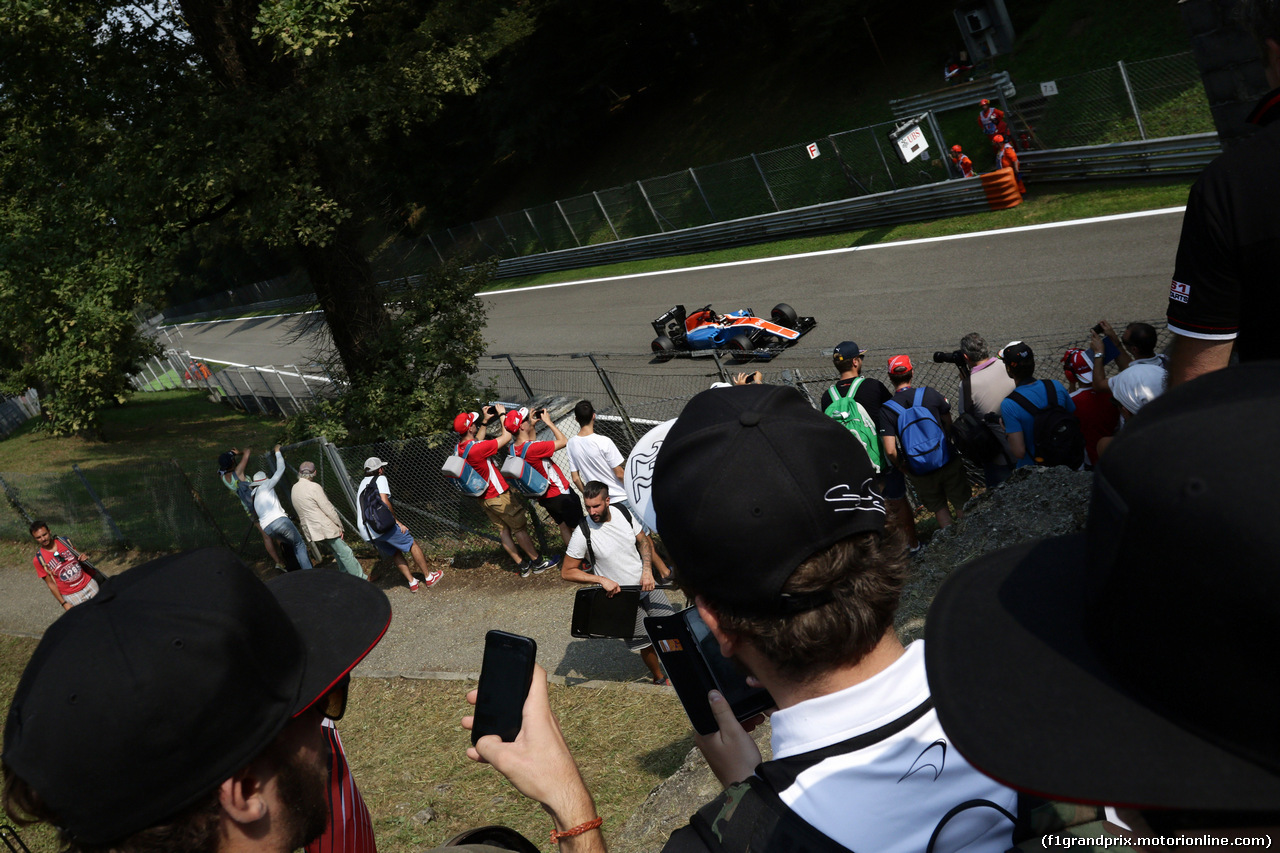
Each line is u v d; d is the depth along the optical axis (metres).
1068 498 4.49
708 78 35.72
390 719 7.88
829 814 0.96
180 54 14.26
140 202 13.19
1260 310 1.64
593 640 8.32
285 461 12.64
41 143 14.23
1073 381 7.89
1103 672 0.70
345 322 15.95
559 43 36.53
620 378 16.28
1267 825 0.66
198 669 1.00
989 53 22.70
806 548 0.97
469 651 8.90
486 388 16.80
